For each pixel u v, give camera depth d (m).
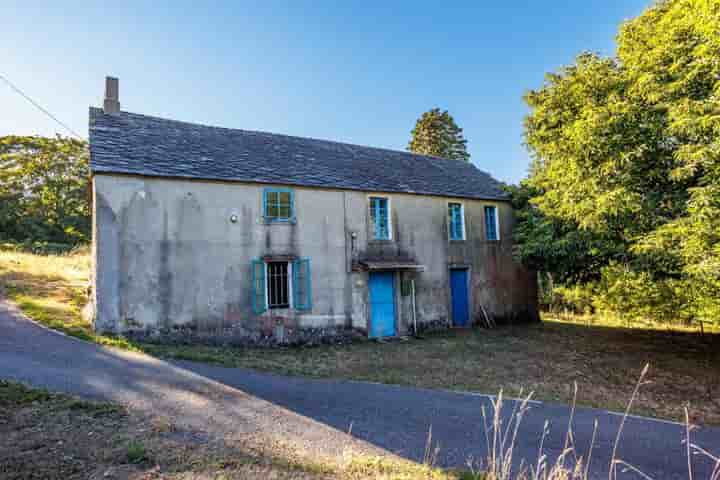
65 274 15.62
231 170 11.02
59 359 6.88
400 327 13.00
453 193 14.89
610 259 11.16
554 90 11.02
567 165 10.11
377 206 13.24
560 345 12.21
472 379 7.98
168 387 5.96
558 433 5.24
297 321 11.20
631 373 9.34
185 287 9.84
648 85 8.24
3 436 3.98
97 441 4.00
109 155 9.83
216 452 3.94
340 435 4.62
